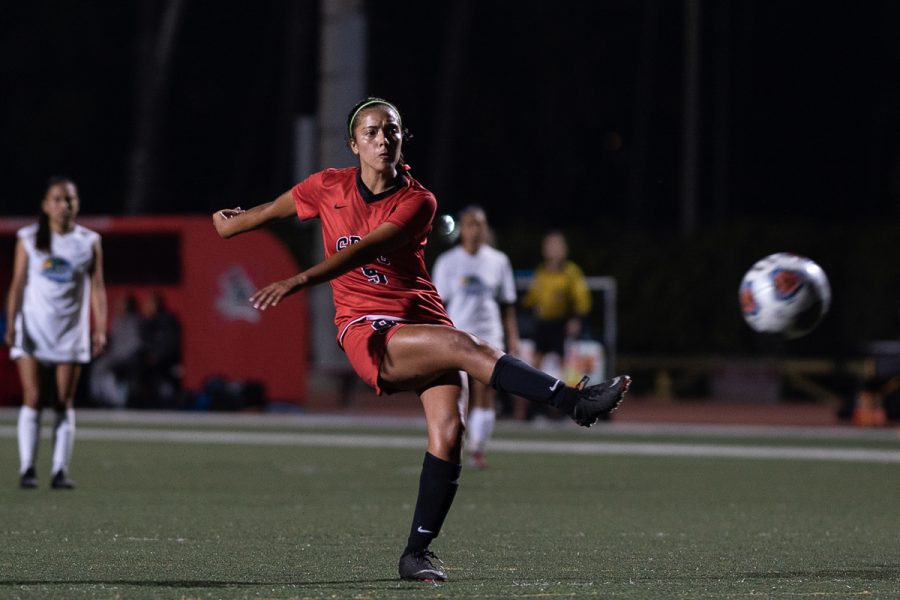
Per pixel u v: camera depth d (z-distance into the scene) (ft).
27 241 146.41
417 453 201.77
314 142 272.31
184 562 94.32
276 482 159.63
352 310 85.61
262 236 300.61
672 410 342.44
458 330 82.07
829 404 372.38
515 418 289.12
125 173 582.35
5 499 137.59
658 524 121.19
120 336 301.02
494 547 104.47
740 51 595.47
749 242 374.84
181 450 204.64
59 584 83.46
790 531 116.67
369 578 86.63
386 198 85.25
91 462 183.83
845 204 596.29
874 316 362.94
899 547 106.11
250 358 299.99
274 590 80.64
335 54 302.45
